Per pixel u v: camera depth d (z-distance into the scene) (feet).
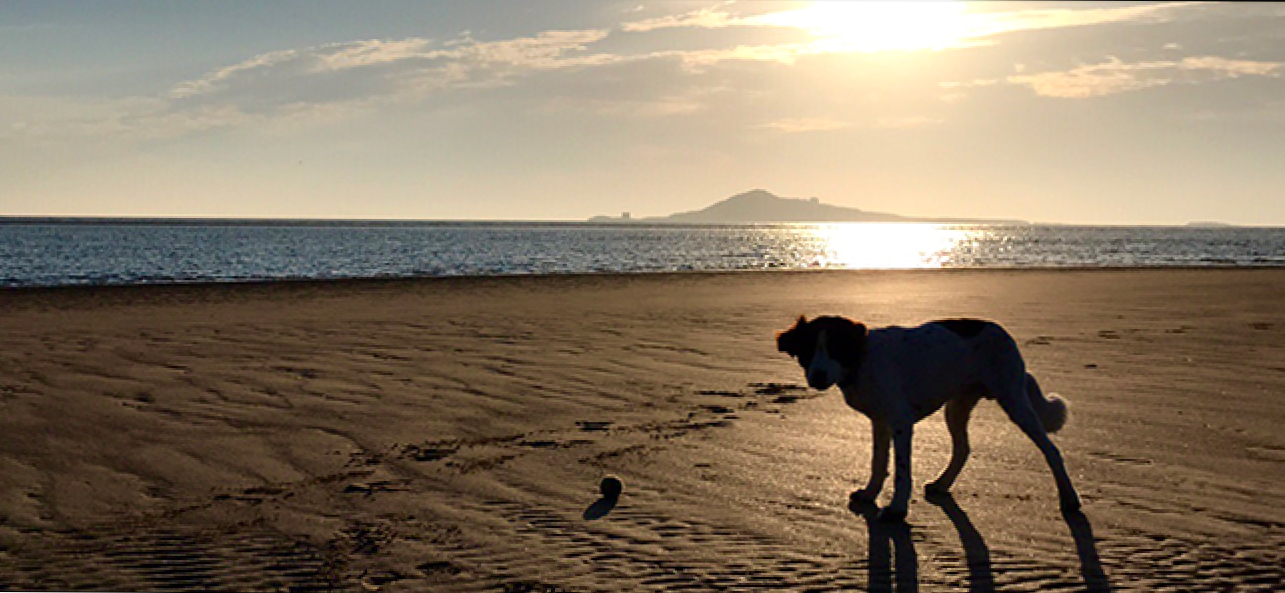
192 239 172.45
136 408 15.42
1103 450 12.47
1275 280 51.85
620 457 12.32
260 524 9.70
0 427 13.98
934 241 209.56
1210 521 9.53
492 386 17.60
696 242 191.93
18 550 8.97
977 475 11.41
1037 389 10.60
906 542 9.04
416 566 8.49
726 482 11.14
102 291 42.60
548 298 39.65
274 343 23.77
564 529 9.45
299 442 13.20
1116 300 37.91
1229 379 17.87
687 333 26.27
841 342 9.81
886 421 10.23
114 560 8.69
